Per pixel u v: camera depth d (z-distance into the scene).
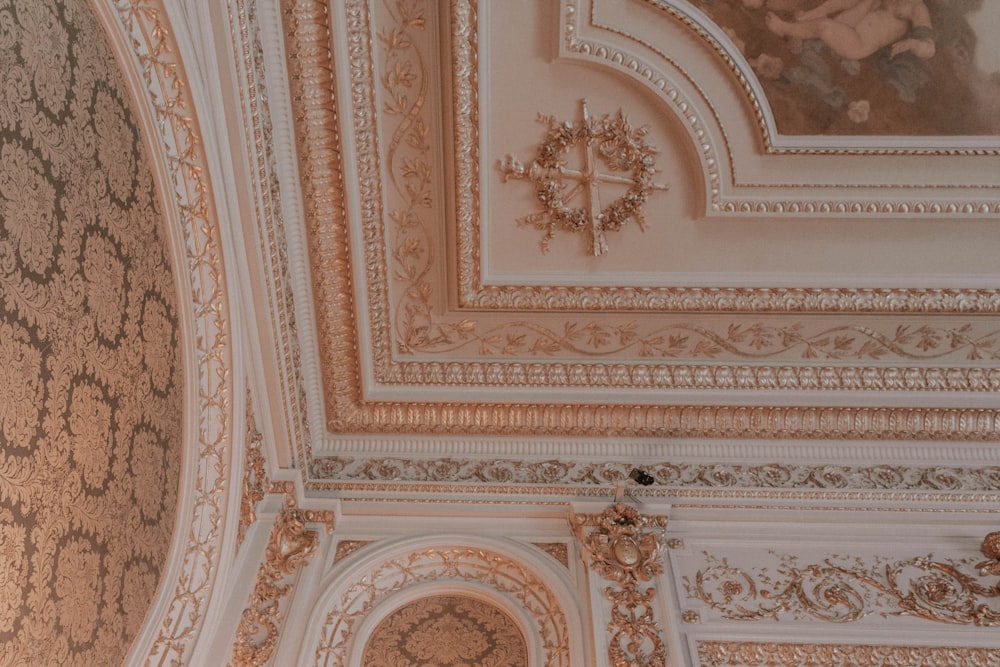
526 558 4.02
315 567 3.96
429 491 4.38
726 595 3.85
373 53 3.51
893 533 4.22
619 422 4.61
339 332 4.25
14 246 2.42
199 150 2.99
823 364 4.60
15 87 2.32
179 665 3.10
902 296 4.33
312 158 3.62
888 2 3.62
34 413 2.56
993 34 3.65
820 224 4.15
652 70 3.75
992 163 3.96
